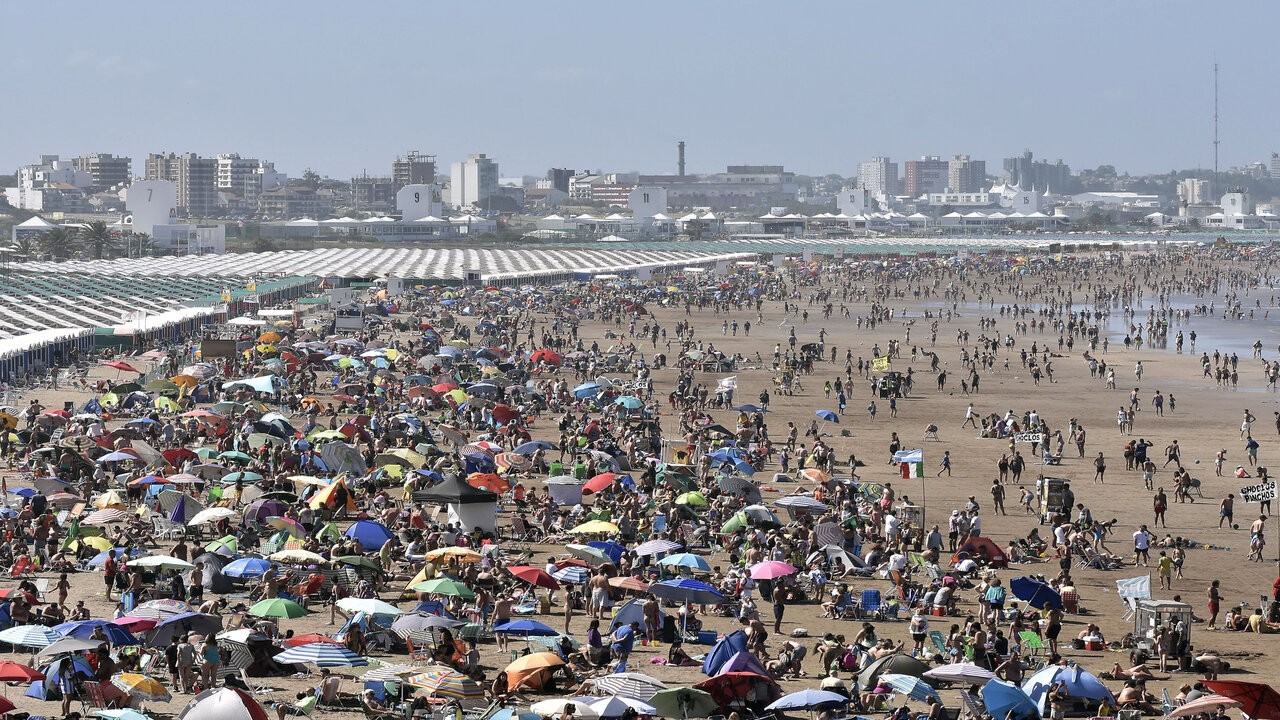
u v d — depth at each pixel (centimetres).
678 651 3631
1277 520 6181
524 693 3200
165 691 3027
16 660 3353
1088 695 3222
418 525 5034
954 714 3198
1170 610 3981
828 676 3441
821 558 4816
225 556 4253
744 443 7512
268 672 3350
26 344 9888
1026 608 4338
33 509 4966
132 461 5897
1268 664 3931
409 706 3041
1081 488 6938
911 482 7012
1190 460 7788
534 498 5694
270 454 6209
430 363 10012
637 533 5059
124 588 4122
